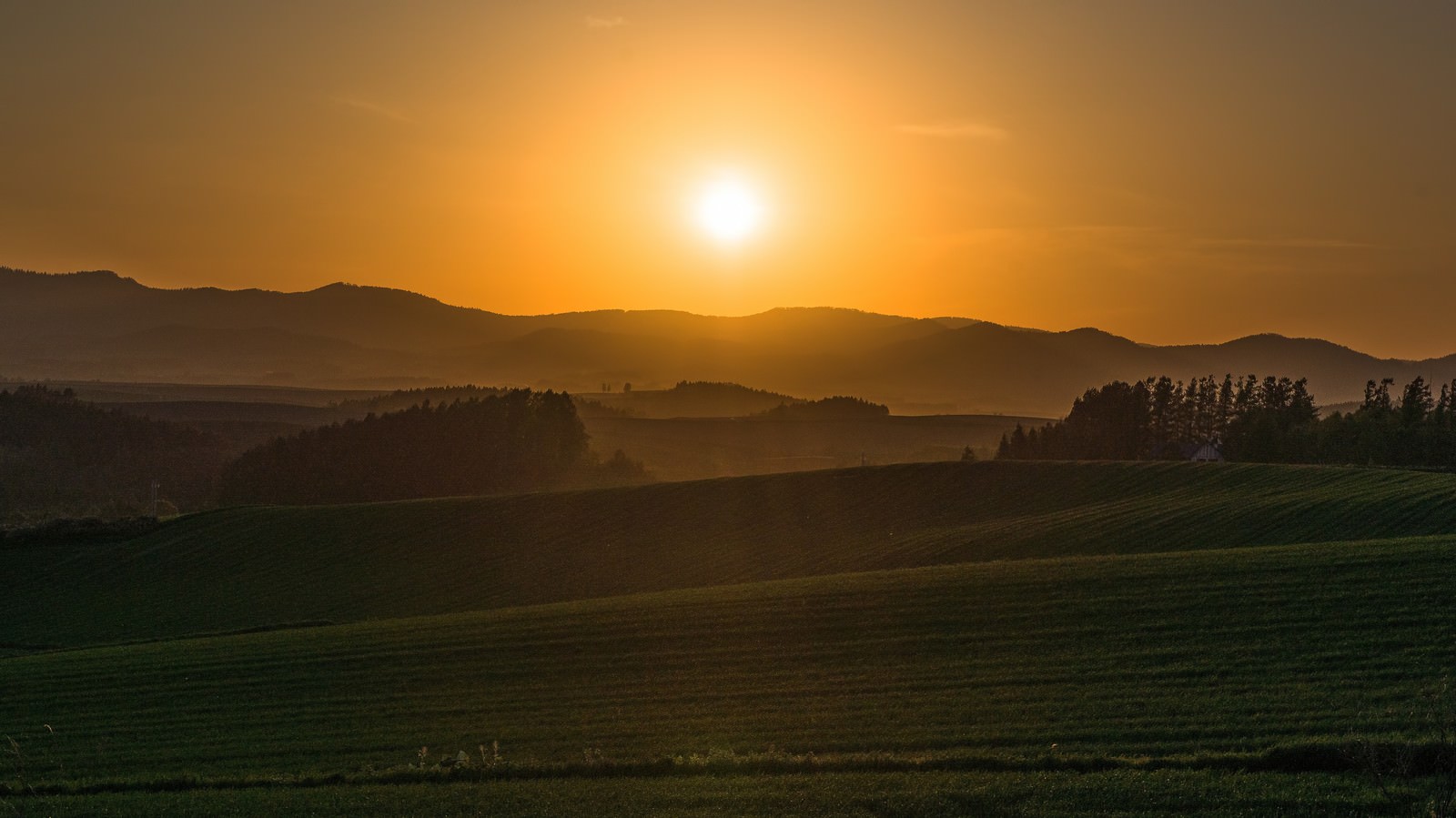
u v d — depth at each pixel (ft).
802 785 113.70
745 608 197.16
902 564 308.81
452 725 146.41
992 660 156.25
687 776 119.44
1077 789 106.63
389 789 119.55
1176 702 131.64
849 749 126.52
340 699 162.61
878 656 163.84
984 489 410.31
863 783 112.88
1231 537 291.38
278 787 124.47
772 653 169.78
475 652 183.73
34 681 184.24
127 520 402.11
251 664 186.70
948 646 164.96
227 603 314.35
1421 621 151.33
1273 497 341.41
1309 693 129.70
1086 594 183.32
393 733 144.36
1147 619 166.81
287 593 323.98
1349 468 394.32
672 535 378.12
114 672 188.03
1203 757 113.09
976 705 137.80
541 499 437.17
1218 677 139.03
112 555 368.07
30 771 135.64
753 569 330.34
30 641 282.36
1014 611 178.19
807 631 179.73
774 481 444.14
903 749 125.18
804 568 323.16
